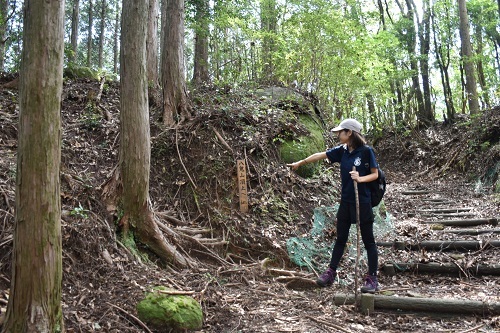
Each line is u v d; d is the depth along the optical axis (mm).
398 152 14305
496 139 10164
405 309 3605
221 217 5082
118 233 4148
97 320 2984
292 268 4789
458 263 4633
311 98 8734
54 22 2318
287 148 6438
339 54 9914
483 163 9719
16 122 5438
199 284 3805
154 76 8094
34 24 2271
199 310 3223
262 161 5965
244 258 4762
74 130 5727
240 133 6152
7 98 6484
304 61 9367
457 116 13812
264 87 8773
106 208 4215
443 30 14758
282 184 5820
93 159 5273
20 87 2318
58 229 2438
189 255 4492
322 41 9102
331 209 5715
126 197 4199
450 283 4418
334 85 10797
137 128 4195
